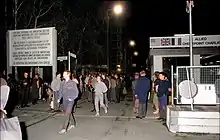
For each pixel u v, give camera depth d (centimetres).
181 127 934
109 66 2519
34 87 1712
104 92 1352
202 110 945
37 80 1739
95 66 3959
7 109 1476
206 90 1044
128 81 3891
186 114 930
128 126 1048
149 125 1066
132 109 1544
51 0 2623
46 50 1636
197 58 2003
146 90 1226
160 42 2020
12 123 619
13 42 1692
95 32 3866
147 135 900
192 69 1050
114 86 1903
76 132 943
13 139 605
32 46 1659
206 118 920
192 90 966
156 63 2031
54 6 2744
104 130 977
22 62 1678
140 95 1225
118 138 860
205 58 2242
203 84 1044
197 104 1048
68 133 927
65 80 983
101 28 3847
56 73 1468
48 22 2666
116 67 5166
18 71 2234
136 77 1416
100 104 1370
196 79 1048
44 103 1758
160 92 1162
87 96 1986
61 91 985
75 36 3453
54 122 1122
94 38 3888
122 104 1816
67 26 3203
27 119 1185
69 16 3216
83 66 3809
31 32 1659
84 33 3722
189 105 1062
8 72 1705
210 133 916
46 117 1237
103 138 861
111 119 1204
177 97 1066
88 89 1897
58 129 989
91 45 3934
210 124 918
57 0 2702
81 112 1416
